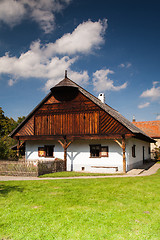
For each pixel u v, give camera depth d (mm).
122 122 18922
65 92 21750
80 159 21562
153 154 39625
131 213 7457
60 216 7199
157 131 41938
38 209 7953
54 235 5855
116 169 19750
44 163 17578
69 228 6254
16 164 16969
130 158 20891
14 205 8500
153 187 11734
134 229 6188
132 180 14180
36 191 10773
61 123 21500
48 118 22156
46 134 21953
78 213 7441
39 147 23891
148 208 8000
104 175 17297
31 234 5953
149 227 6309
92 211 7652
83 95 21031
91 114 20406
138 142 26016
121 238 5641
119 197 9562
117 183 12969
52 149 23281
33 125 22734
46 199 9250
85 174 17562
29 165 16656
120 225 6441
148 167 24281
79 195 9914
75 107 21156
